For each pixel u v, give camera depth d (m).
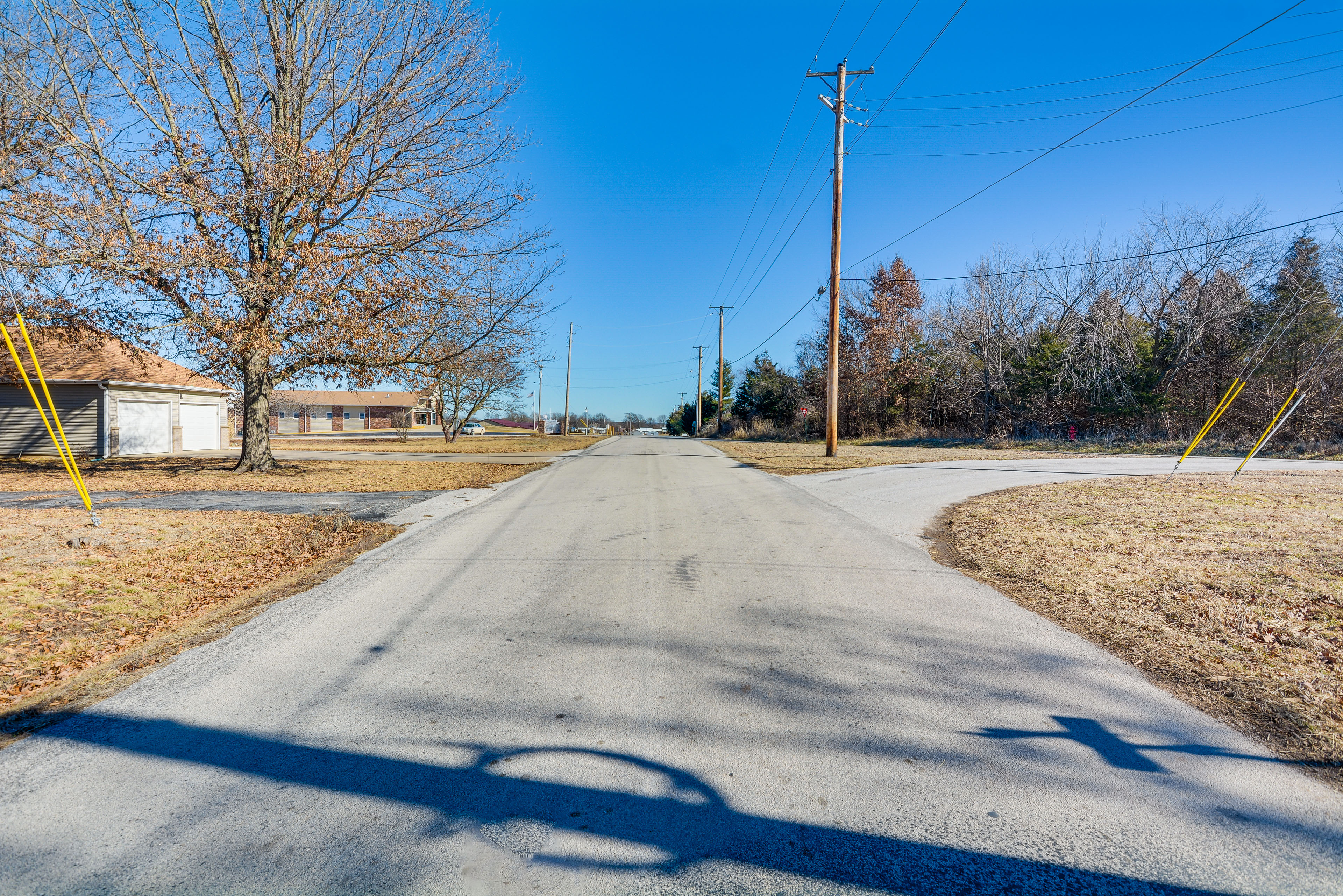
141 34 13.59
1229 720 3.42
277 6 15.00
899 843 2.45
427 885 2.22
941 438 34.19
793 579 6.35
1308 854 2.37
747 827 2.55
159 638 5.00
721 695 3.75
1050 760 3.03
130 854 2.40
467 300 16.12
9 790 2.83
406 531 9.12
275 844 2.45
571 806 2.68
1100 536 7.60
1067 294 32.59
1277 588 5.34
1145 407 26.81
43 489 13.27
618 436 63.12
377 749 3.15
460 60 15.33
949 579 6.32
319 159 13.83
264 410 17.20
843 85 19.91
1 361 22.86
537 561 7.12
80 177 12.69
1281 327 22.69
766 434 49.41
